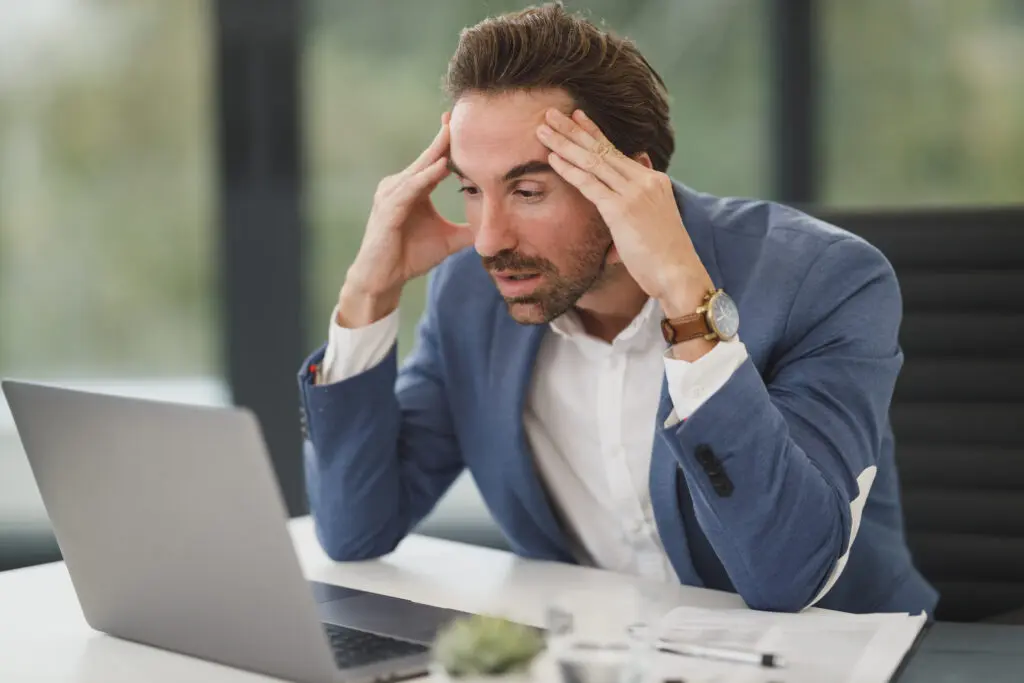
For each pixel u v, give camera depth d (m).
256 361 3.57
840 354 1.68
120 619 1.41
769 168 3.50
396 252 1.85
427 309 2.05
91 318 3.60
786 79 3.47
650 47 3.48
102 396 1.26
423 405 1.98
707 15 3.47
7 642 1.42
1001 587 2.00
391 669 1.25
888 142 3.48
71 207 3.56
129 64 3.50
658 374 1.84
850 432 1.62
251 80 3.48
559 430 1.91
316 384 1.84
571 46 1.66
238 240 3.53
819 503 1.51
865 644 1.35
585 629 1.11
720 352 1.51
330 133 3.53
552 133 1.60
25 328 3.59
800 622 1.46
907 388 2.03
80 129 3.53
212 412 1.17
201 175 3.55
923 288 2.02
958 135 3.46
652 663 1.22
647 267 1.56
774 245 1.77
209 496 1.22
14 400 1.35
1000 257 2.00
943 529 2.03
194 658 1.35
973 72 3.44
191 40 3.49
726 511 1.51
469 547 1.90
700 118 3.50
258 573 1.22
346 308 1.86
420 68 3.51
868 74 3.46
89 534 1.37
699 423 1.49
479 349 1.90
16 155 3.52
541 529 1.91
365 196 3.55
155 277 3.59
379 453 1.83
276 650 1.25
